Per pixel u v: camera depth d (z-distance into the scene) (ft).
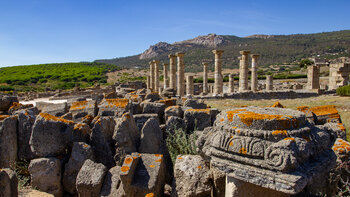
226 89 153.38
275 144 11.43
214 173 15.64
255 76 96.73
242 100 77.20
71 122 20.24
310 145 12.16
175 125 23.20
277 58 389.60
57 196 17.87
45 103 42.75
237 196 12.98
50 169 17.79
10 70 309.01
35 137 18.70
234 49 457.27
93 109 28.40
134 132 21.36
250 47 458.50
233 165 12.36
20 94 126.62
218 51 89.97
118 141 19.85
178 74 102.58
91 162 17.37
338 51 369.50
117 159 19.65
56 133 19.01
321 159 12.59
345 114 46.26
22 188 17.84
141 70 351.46
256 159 11.89
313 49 401.29
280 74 216.74
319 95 89.61
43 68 340.18
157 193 15.69
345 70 107.45
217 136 13.33
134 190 15.64
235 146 12.36
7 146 19.71
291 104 65.57
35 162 17.81
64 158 19.26
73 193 18.17
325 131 14.12
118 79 263.08
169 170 20.81
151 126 21.12
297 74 198.39
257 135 12.00
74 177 18.07
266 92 82.69
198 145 16.72
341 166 16.90
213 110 24.82
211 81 177.78
